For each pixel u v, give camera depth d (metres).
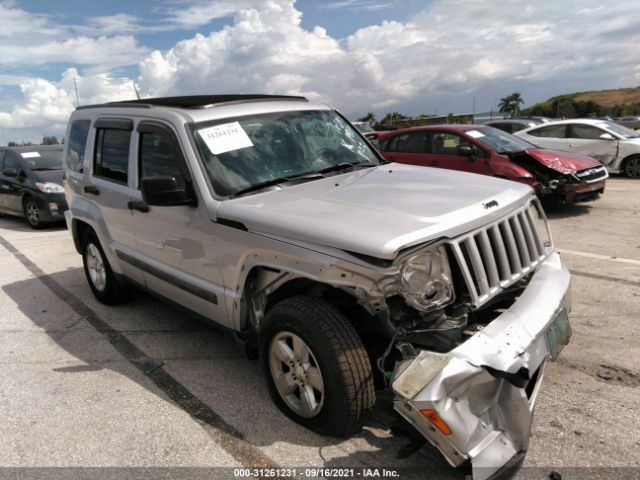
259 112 3.97
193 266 3.60
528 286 3.03
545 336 2.72
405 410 2.36
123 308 5.32
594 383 3.34
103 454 2.95
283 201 3.17
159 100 4.36
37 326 5.00
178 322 4.88
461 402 2.33
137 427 3.19
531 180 7.85
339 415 2.70
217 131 3.63
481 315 2.96
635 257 5.97
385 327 2.58
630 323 4.18
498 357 2.40
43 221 10.20
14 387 3.81
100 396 3.60
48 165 10.89
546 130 13.06
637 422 2.91
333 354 2.63
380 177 3.67
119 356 4.21
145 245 4.16
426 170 3.93
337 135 4.30
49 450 3.02
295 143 3.93
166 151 3.77
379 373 2.86
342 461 2.74
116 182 4.46
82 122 5.23
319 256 2.66
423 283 2.54
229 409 3.32
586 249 6.44
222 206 3.23
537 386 2.67
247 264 3.12
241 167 3.54
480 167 8.30
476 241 2.83
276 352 3.03
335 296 2.97
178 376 3.81
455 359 2.33
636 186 10.89
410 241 2.46
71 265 7.25
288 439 2.96
